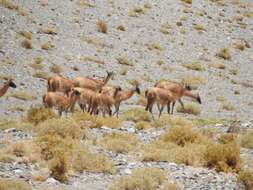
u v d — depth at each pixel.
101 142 69.56
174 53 169.75
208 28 197.50
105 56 152.62
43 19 164.00
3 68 126.69
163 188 51.00
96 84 110.19
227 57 176.88
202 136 75.00
